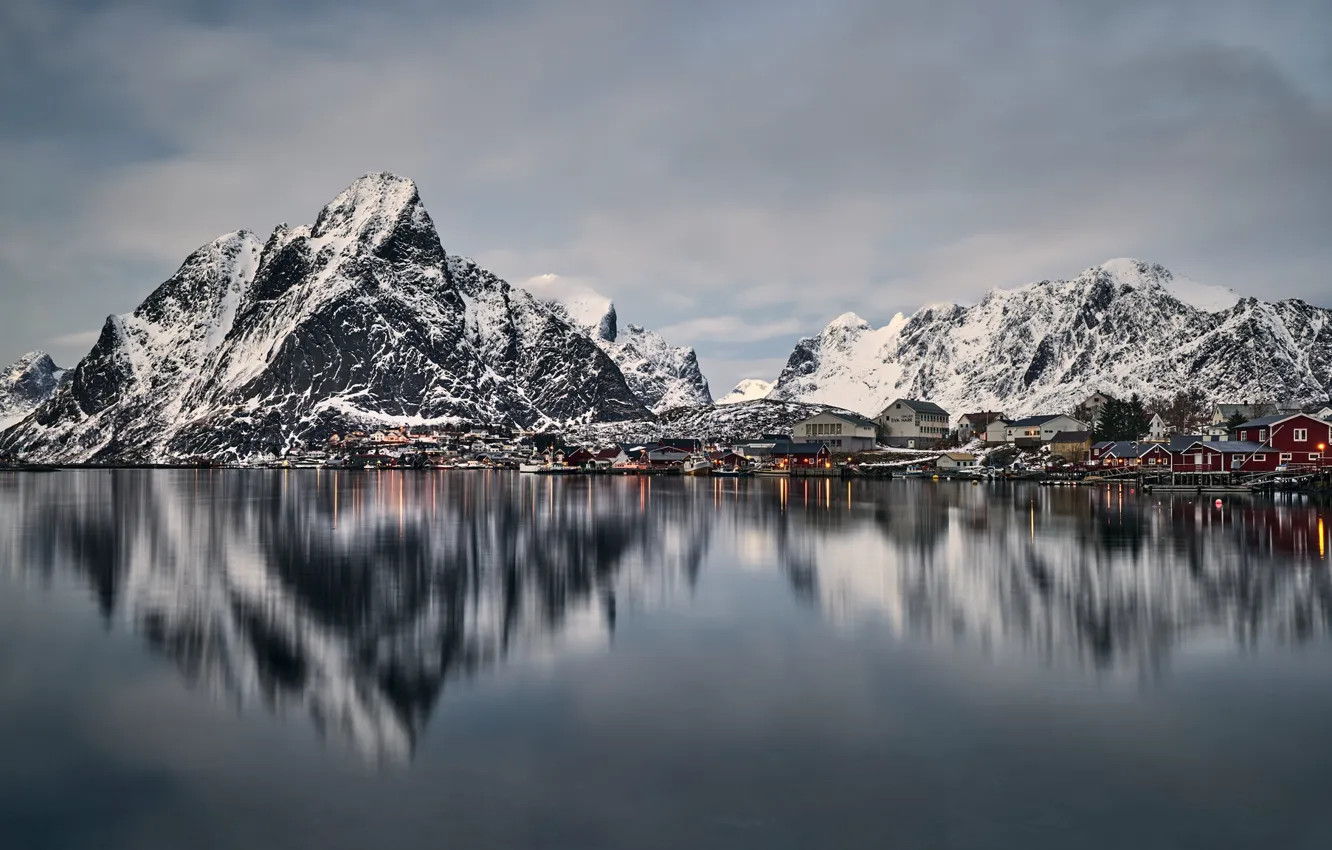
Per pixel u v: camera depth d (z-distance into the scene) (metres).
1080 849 18.45
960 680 28.97
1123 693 27.53
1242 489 115.62
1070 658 31.44
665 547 62.44
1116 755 22.84
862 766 22.36
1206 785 21.19
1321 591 43.22
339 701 27.70
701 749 23.53
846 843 18.75
